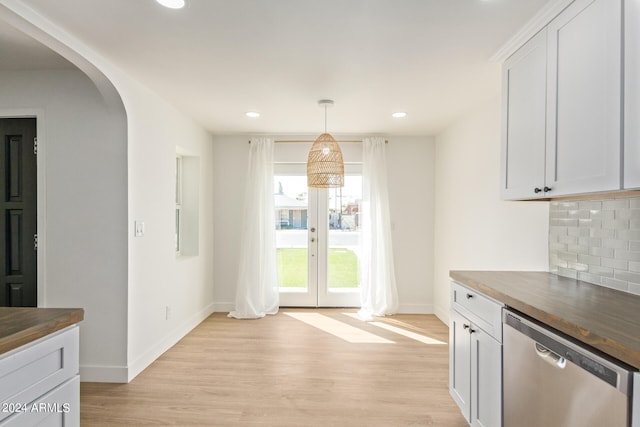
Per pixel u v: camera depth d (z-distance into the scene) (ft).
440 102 10.59
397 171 15.24
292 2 5.57
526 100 6.42
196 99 10.46
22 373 3.62
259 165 14.67
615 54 4.34
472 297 6.47
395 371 9.51
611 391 3.27
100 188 8.78
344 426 7.06
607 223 5.95
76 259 8.82
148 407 7.68
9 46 7.55
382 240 14.60
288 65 8.00
